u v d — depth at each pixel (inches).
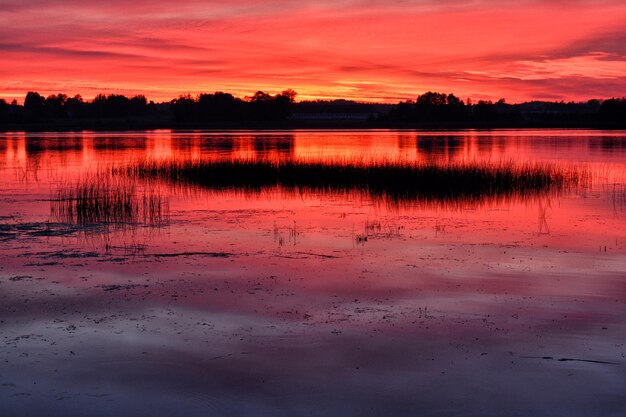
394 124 5841.5
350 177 914.1
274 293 354.0
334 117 7101.4
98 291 357.7
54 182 971.3
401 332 291.7
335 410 220.7
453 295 348.8
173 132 3774.6
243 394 231.9
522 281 376.2
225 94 6171.3
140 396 230.4
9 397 229.1
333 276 390.9
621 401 225.8
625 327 295.4
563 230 552.7
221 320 308.5
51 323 303.7
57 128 4800.7
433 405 224.1
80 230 558.6
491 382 240.7
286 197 792.9
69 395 230.8
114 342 279.4
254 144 2197.3
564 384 238.7
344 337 285.7
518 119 6141.7
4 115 6289.4
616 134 3159.5
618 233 536.4
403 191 816.3
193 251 466.6
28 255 453.1
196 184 923.4
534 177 892.0
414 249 470.9
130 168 1112.2
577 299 339.3
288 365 256.1
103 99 7111.2
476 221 605.0
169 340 281.9
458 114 6250.0
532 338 283.1
